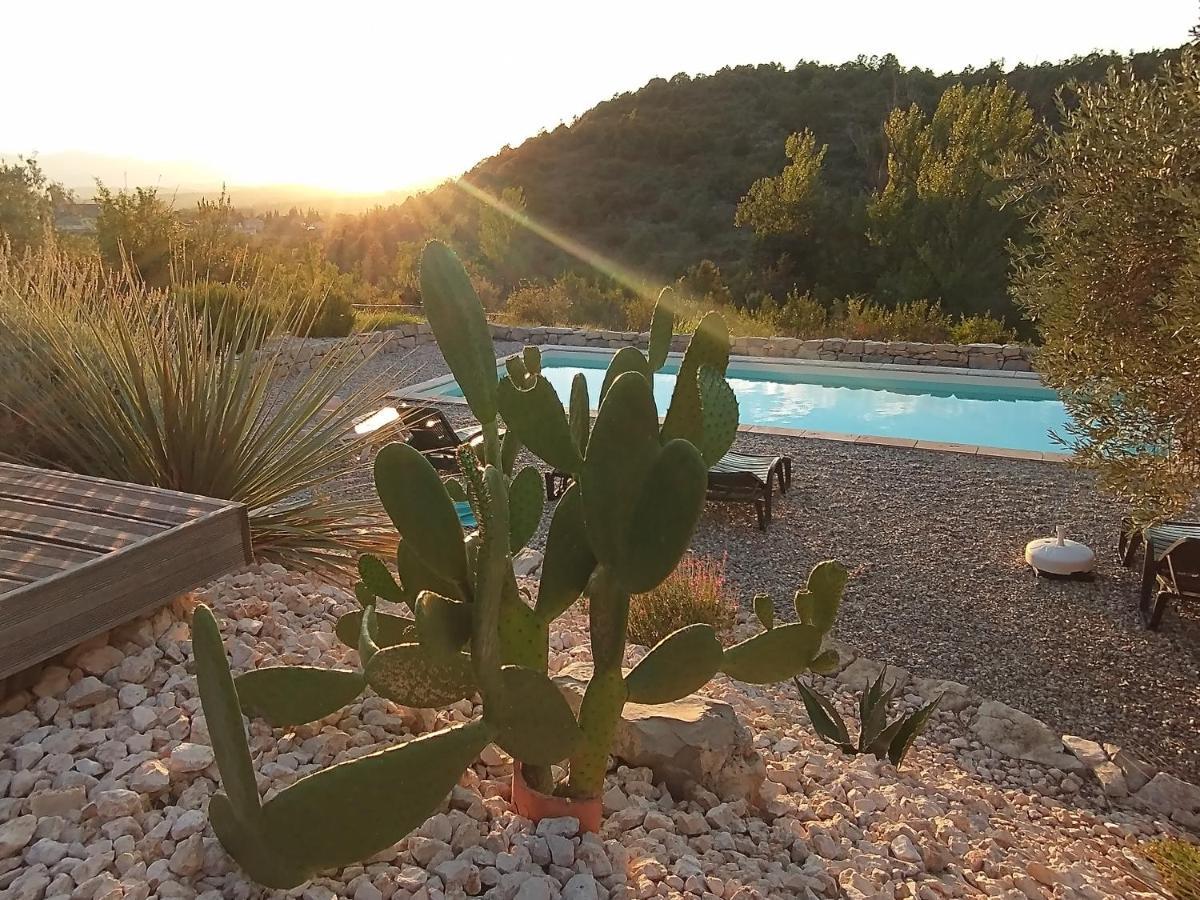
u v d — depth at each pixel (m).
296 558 2.99
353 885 1.40
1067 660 4.01
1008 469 6.90
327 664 2.21
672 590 3.94
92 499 2.19
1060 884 2.13
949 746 3.34
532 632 1.73
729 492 5.70
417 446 6.04
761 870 1.82
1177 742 3.42
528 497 1.77
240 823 1.25
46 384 3.02
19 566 1.77
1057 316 3.32
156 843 1.41
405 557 1.94
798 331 14.40
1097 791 3.11
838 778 2.53
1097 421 3.26
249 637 2.20
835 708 3.31
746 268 21.97
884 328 13.36
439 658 1.43
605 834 1.79
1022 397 10.73
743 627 4.26
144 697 1.83
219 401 3.04
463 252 29.36
